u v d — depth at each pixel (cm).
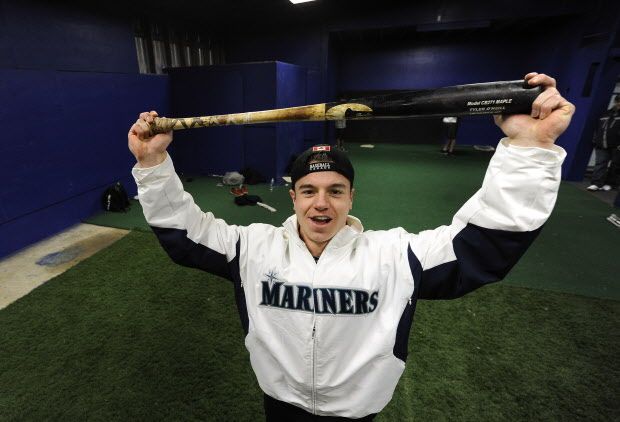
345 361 96
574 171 661
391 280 95
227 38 925
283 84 609
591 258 353
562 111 70
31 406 187
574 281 310
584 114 630
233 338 238
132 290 290
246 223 448
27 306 267
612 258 354
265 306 99
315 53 873
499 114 78
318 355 96
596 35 613
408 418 184
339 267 95
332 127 1071
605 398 196
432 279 92
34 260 342
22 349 225
